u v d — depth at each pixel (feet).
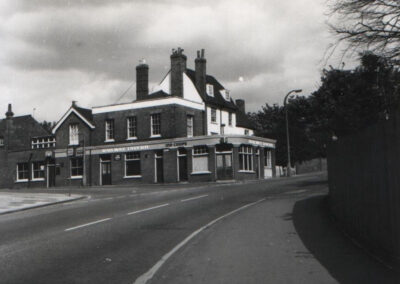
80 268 27.55
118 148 142.61
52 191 114.62
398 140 22.52
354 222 34.27
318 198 64.95
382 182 25.75
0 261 29.68
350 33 39.65
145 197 79.25
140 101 141.38
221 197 74.59
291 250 30.42
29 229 44.80
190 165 131.75
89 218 52.21
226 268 26.00
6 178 164.86
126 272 26.48
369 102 58.08
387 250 25.12
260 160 143.84
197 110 146.00
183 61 148.15
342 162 39.47
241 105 188.85
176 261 28.48
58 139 155.74
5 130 194.08
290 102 158.51
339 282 21.94
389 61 41.09
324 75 68.64
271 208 55.62
